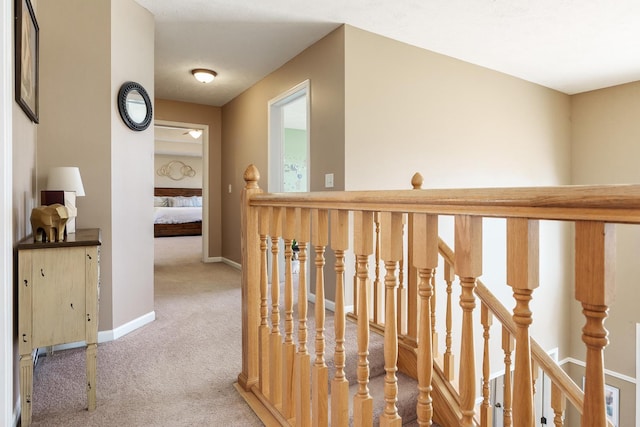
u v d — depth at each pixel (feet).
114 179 8.15
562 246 15.42
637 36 10.33
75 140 7.72
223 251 17.87
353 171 9.81
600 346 1.92
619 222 1.77
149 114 9.23
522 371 2.27
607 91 14.83
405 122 10.77
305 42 10.88
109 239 8.02
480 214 2.45
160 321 9.26
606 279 1.88
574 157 15.75
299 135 23.24
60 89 7.59
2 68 4.29
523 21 9.53
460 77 12.00
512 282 2.28
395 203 3.13
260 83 14.17
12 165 4.89
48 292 5.26
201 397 5.76
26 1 5.75
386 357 3.38
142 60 9.04
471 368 2.68
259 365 5.70
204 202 17.67
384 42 10.36
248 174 5.80
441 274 10.80
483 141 12.66
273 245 5.22
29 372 5.05
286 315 4.91
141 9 8.98
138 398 5.71
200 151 31.22
